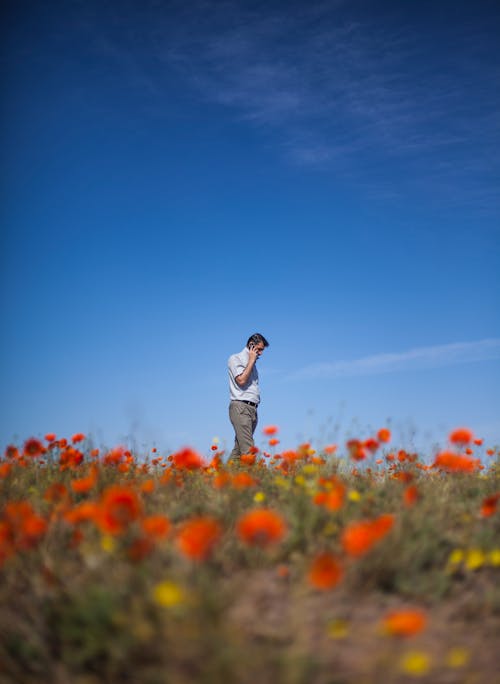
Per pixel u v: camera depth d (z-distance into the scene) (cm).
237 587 235
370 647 212
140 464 514
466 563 285
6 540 265
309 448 460
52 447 489
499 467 501
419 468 483
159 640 198
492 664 204
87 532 294
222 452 542
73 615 218
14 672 204
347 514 326
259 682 180
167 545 272
